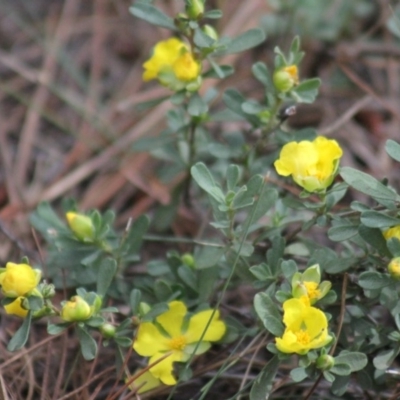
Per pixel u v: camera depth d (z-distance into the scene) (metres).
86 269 0.63
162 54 0.64
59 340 0.65
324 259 0.59
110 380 0.63
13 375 0.63
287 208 0.63
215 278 0.62
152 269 0.63
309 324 0.57
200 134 0.68
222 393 0.62
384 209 0.59
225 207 0.59
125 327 0.59
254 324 0.63
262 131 0.64
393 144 0.58
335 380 0.58
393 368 0.62
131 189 0.74
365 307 0.59
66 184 0.74
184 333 0.60
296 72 0.62
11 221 0.72
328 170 0.58
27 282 0.57
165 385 0.61
